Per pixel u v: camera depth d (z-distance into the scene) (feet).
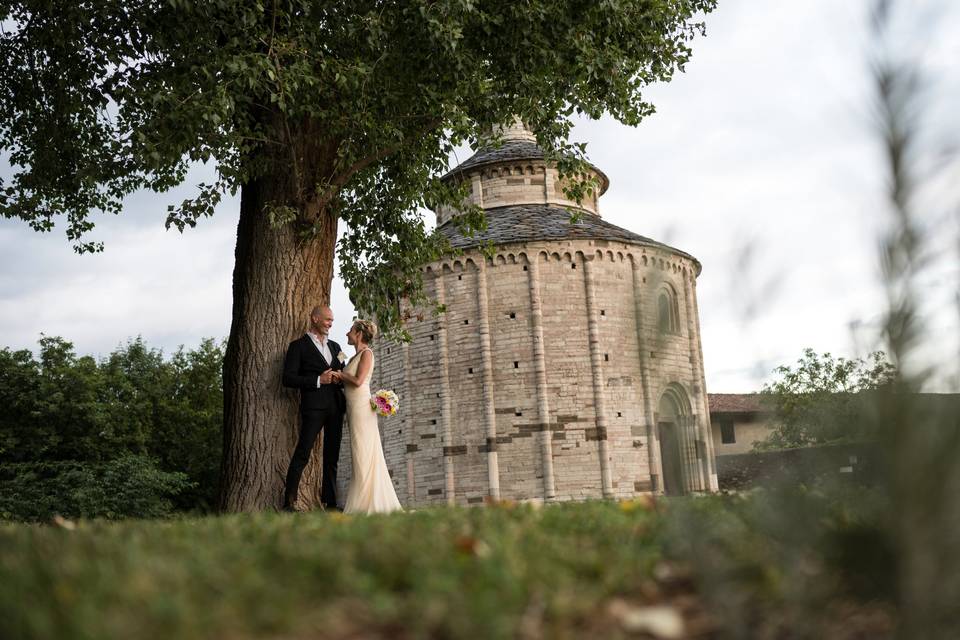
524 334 117.39
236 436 36.17
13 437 132.26
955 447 6.93
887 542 7.50
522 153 135.95
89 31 44.24
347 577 9.36
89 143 52.70
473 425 116.88
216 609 8.07
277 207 37.63
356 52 41.91
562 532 13.53
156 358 165.07
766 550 10.31
